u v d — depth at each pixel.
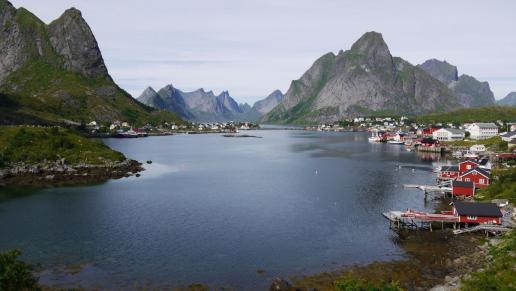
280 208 88.94
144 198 98.50
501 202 85.38
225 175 133.88
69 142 148.62
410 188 110.44
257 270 56.38
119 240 67.81
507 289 44.56
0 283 33.94
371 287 45.06
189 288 51.03
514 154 152.00
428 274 54.56
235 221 79.00
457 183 98.56
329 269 56.62
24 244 65.56
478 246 64.19
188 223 77.50
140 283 52.28
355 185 115.00
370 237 69.69
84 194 102.62
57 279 53.09
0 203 92.50
